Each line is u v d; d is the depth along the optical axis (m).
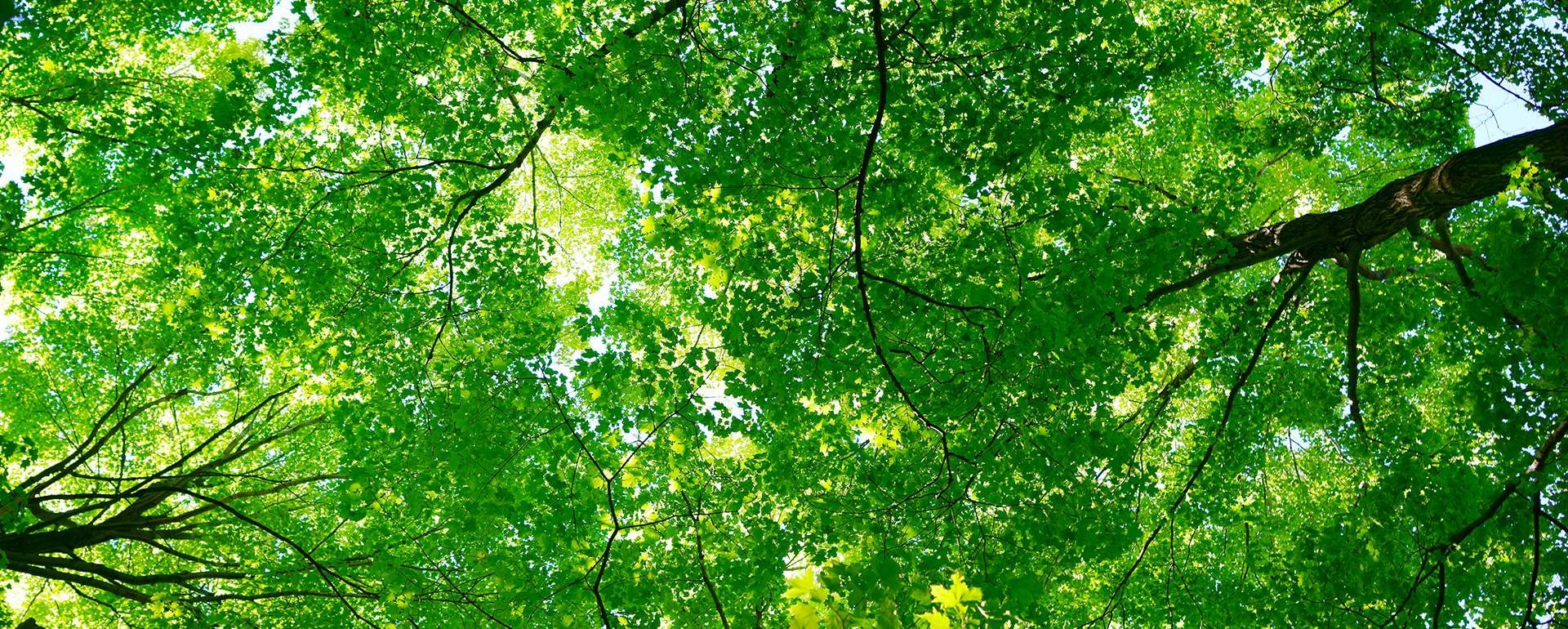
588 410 5.66
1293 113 8.17
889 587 2.53
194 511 8.45
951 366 4.90
